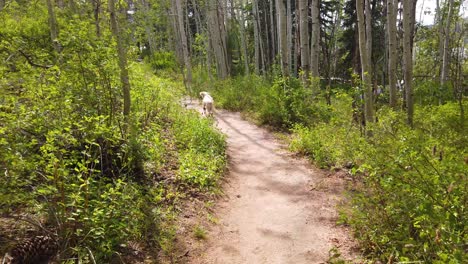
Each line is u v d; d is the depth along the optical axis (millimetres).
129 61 6941
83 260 3619
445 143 6094
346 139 7559
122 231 4129
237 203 6102
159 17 28516
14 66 6543
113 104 5945
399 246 3838
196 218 5270
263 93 13180
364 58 8617
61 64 5961
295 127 10422
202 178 6336
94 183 4781
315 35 13023
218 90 18328
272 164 8086
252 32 32531
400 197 3896
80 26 6023
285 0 27141
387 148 4562
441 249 3002
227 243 4797
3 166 3590
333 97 15305
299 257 4477
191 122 9180
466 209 3117
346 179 6793
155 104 8828
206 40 27469
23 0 11586
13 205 4051
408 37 9680
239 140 10281
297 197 6281
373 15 21375
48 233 3742
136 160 5680
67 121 4598
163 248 4371
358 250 4441
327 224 5266
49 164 3785
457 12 19875
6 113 4273
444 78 17781
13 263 3359
